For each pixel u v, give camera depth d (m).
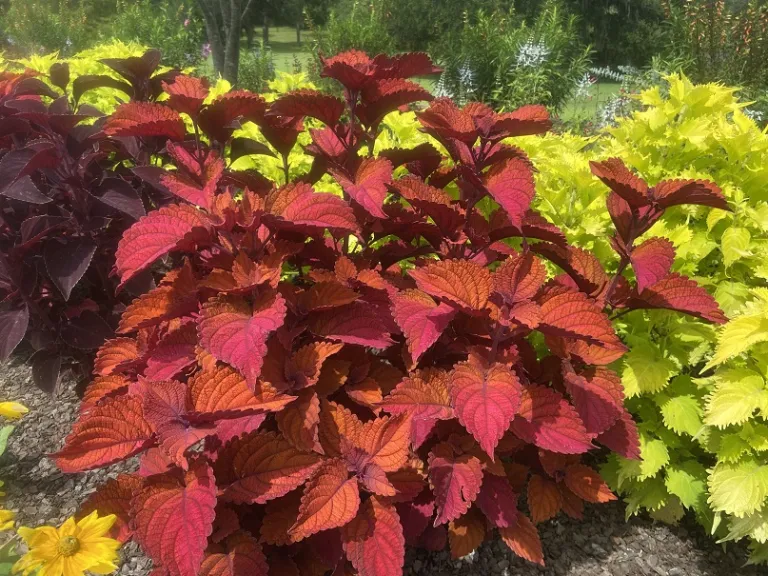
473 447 2.08
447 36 11.49
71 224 2.89
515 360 2.01
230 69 10.98
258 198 2.07
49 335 3.00
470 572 2.32
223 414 1.61
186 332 1.98
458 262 1.92
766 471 2.15
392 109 2.24
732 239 2.58
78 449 1.68
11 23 14.80
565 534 2.51
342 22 11.78
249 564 1.78
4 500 2.62
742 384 2.15
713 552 2.46
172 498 1.63
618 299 2.27
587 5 23.75
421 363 2.23
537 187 2.83
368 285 2.07
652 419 2.57
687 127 2.91
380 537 1.78
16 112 2.81
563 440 1.94
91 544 1.60
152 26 12.05
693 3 9.20
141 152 3.07
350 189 2.05
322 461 1.80
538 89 8.54
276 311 1.71
